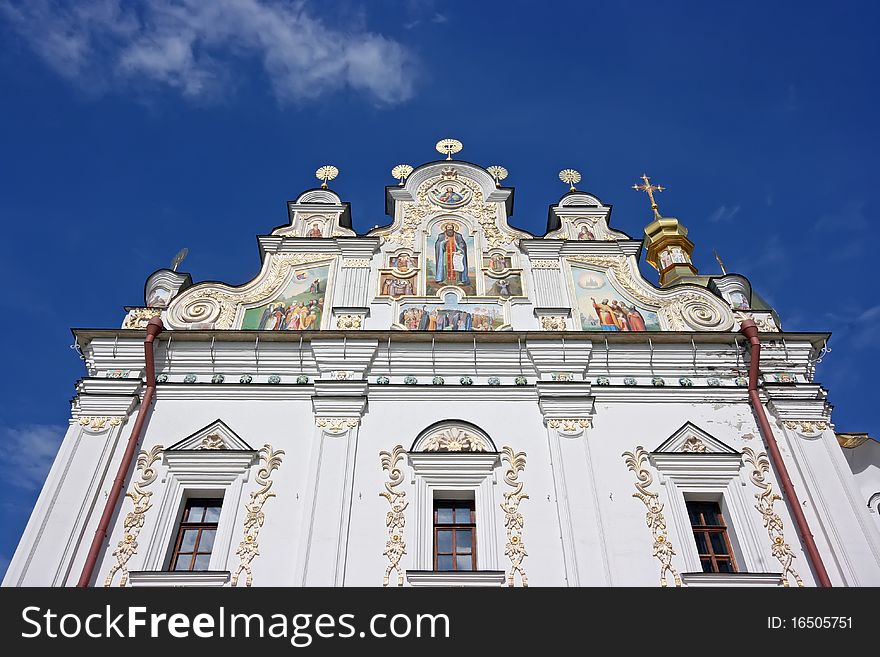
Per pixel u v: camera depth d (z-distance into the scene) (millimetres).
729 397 16906
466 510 15336
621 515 14938
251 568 14062
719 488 15484
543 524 14750
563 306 18797
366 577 13930
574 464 15547
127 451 15586
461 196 21484
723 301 19000
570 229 20781
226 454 15656
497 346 17594
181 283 19375
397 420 16344
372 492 15133
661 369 17422
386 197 21812
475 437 16109
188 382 16922
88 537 14508
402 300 18828
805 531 14500
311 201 21234
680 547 14531
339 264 19719
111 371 17219
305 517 14633
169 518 14875
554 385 16828
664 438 16172
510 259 19969
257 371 17297
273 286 19250
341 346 17500
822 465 15594
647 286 19344
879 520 16547
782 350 17688
